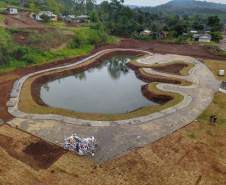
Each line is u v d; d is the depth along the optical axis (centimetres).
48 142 1884
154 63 4594
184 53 5462
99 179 1495
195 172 1564
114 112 2667
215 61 4681
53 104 2842
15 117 2297
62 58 4462
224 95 2908
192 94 2938
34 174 1535
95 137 1953
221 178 1516
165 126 2145
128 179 1495
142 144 1861
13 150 1775
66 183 1461
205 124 2197
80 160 1675
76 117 2328
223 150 1806
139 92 3322
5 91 2914
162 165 1627
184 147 1833
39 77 3559
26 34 4681
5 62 3597
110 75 4178
